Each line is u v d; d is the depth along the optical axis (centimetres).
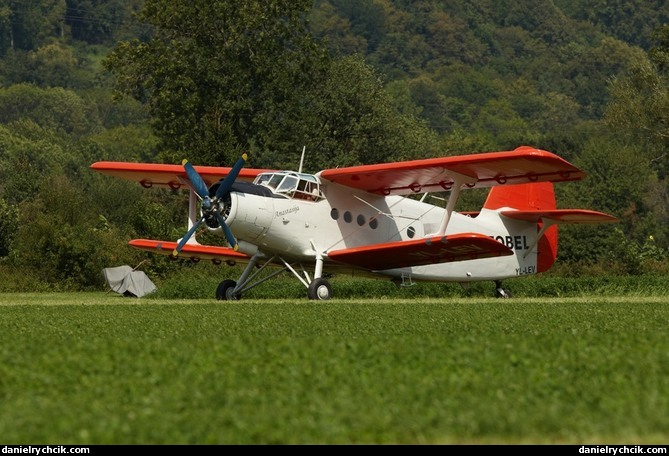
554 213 6756
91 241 9375
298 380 2103
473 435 1708
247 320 3794
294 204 5762
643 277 8225
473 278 6862
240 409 1877
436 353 2409
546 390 1978
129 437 1711
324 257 5903
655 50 14225
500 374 2139
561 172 5403
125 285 7862
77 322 3788
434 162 5475
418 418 1784
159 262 9225
